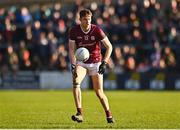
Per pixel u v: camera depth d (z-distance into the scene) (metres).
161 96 67.25
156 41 88.69
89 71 33.88
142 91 80.00
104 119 38.19
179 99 61.66
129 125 34.00
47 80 84.62
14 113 43.50
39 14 90.94
